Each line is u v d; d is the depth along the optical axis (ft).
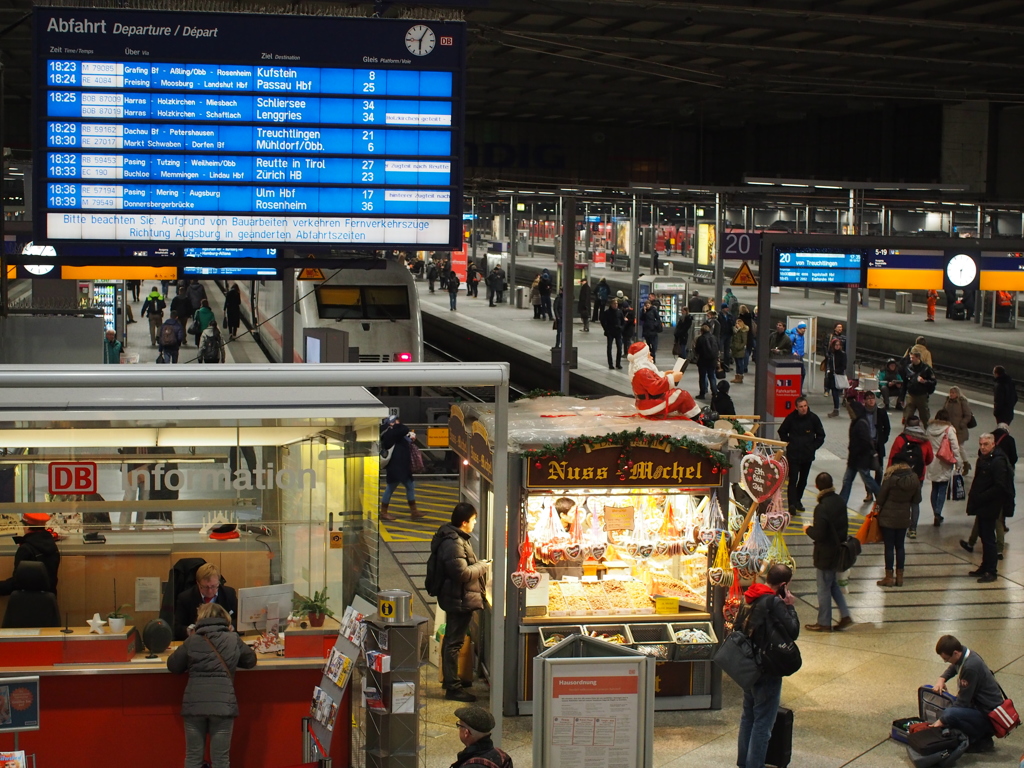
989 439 45.80
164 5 39.68
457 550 33.06
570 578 34.04
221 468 27.35
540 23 98.68
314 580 28.02
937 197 120.67
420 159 39.45
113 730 26.63
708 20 89.30
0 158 43.19
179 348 105.40
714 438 33.40
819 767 29.17
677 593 34.30
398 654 25.84
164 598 27.71
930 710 30.86
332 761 27.78
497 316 143.74
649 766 24.91
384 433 55.06
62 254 38.58
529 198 156.25
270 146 38.45
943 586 45.39
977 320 123.34
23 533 26.96
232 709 25.85
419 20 38.91
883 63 109.50
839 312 137.08
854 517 56.70
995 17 93.76
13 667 26.23
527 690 32.50
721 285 113.19
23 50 106.73
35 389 28.37
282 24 38.11
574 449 32.12
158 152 37.86
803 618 41.37
